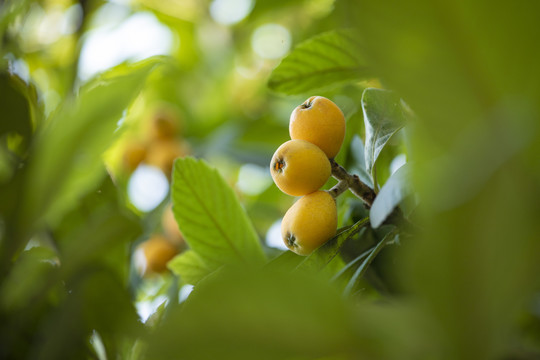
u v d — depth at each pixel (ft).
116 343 2.30
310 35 4.02
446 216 1.50
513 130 1.54
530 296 1.58
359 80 2.70
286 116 4.75
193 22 5.69
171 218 3.62
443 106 1.67
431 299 1.61
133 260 3.35
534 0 1.55
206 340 1.81
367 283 2.54
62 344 2.16
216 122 5.71
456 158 1.63
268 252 3.16
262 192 4.12
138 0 5.03
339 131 2.47
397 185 2.20
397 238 2.41
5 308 2.17
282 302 1.81
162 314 2.56
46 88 4.20
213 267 2.72
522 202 1.48
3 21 2.73
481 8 1.58
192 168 2.67
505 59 1.60
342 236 2.40
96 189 2.47
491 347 1.61
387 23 1.63
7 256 2.11
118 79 2.17
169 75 5.65
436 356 1.69
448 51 1.62
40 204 2.11
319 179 2.42
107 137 2.13
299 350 1.83
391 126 2.50
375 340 1.80
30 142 2.38
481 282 1.55
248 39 5.68
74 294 2.18
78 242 2.19
